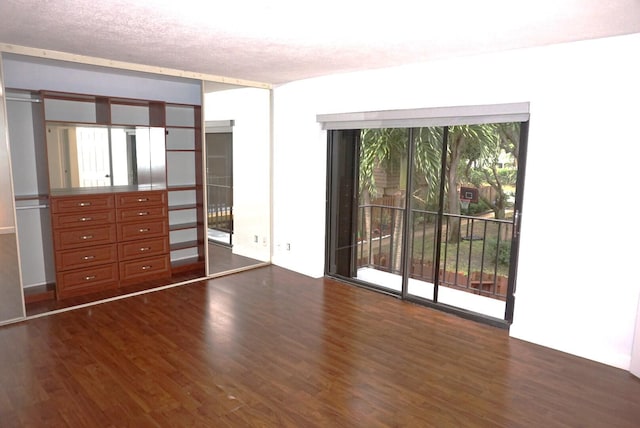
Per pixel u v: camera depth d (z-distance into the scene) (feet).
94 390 9.27
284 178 18.04
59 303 14.14
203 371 10.10
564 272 11.01
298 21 8.85
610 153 10.05
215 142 21.61
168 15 8.55
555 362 10.66
